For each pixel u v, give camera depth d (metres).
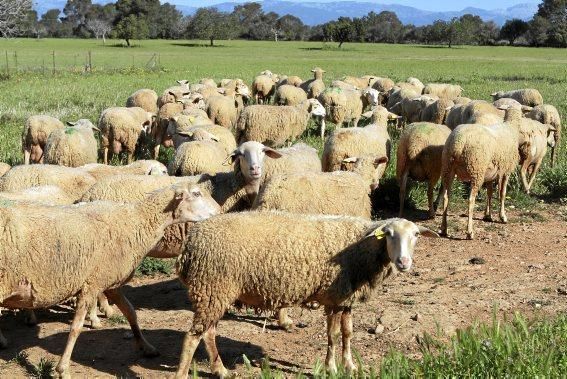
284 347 8.34
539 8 154.50
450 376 6.55
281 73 55.50
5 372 7.61
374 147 13.91
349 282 7.29
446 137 13.70
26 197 9.44
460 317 9.00
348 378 6.64
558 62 77.06
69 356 7.51
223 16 158.00
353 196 9.71
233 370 7.65
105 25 160.25
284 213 7.55
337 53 100.00
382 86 32.31
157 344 8.45
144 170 11.87
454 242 12.56
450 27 147.50
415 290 10.08
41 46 106.12
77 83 41.34
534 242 12.52
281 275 7.14
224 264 7.07
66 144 14.74
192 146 12.45
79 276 7.57
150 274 11.07
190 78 48.06
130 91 36.62
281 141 18.50
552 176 16.56
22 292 7.39
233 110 22.02
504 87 41.41
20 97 32.91
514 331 7.62
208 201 8.25
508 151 12.96
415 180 14.76
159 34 162.88
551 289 10.05
